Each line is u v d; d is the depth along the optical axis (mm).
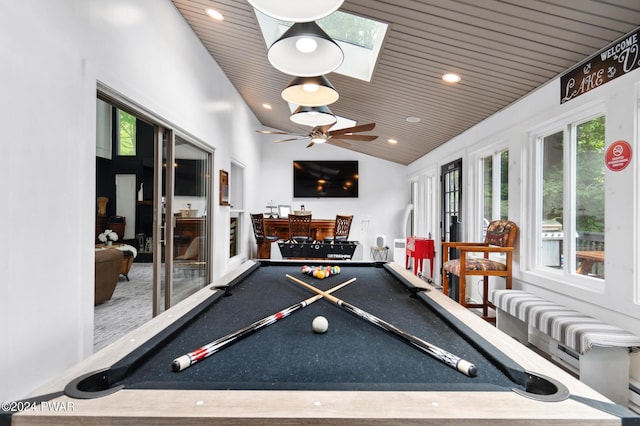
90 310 1808
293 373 911
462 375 909
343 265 2828
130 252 5207
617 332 1897
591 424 654
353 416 645
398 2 2195
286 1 1051
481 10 2109
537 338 2809
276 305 1614
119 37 2096
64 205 1630
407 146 5855
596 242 2428
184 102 3098
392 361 993
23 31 1405
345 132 4219
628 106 2021
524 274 3086
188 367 941
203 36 3418
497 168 3889
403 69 3100
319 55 1563
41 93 1496
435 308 1482
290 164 7379
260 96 5180
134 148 7711
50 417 641
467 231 4375
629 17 1887
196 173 3652
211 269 3971
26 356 1421
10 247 1351
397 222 7387
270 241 6070
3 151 1322
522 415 659
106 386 835
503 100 3314
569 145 2656
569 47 2281
